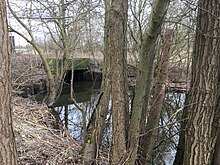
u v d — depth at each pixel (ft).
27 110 25.99
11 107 7.48
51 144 17.72
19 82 34.06
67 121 27.84
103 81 15.90
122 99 10.91
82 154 15.80
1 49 7.09
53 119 25.73
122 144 11.05
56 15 27.66
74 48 29.84
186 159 12.19
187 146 12.13
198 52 11.47
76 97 39.68
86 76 50.06
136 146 11.19
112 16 10.52
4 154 7.26
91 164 14.94
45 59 31.01
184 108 13.80
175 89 22.99
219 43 11.09
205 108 11.48
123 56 10.84
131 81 17.54
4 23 7.13
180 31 20.47
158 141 17.35
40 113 26.22
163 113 19.74
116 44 10.62
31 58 36.52
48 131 21.12
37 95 35.37
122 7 10.49
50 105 30.40
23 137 17.99
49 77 31.22
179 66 23.54
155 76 14.58
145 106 13.00
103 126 15.83
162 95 14.55
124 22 10.64
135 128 11.14
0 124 7.18
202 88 11.42
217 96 11.75
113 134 11.17
